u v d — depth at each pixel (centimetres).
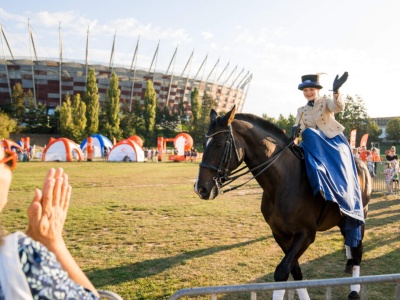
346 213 411
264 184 429
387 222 958
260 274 589
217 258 669
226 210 1138
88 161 4025
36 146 6681
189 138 4559
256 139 427
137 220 989
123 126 8275
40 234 136
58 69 9294
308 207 415
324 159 432
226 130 413
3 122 5456
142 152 4253
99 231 871
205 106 9250
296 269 431
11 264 109
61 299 113
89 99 7344
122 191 1583
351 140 2222
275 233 446
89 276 582
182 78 10919
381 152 6353
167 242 777
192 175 2392
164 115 9588
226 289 217
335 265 631
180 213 1089
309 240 414
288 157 430
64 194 145
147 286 543
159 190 1617
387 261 648
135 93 10294
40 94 9344
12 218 994
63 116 6956
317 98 483
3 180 125
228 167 414
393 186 1664
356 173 468
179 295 217
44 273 113
